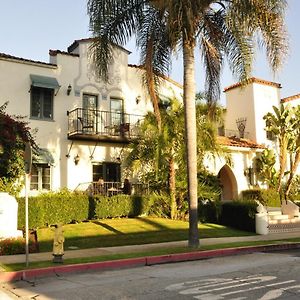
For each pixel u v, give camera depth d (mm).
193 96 14562
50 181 21656
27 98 21578
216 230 19359
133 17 14820
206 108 19641
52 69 22484
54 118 22188
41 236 16094
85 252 13406
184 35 13930
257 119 30094
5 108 19188
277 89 31641
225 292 7793
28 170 10875
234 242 15852
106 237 16344
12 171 16609
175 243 15641
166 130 19844
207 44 15695
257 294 7555
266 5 13906
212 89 16141
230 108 31953
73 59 23109
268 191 27141
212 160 24641
